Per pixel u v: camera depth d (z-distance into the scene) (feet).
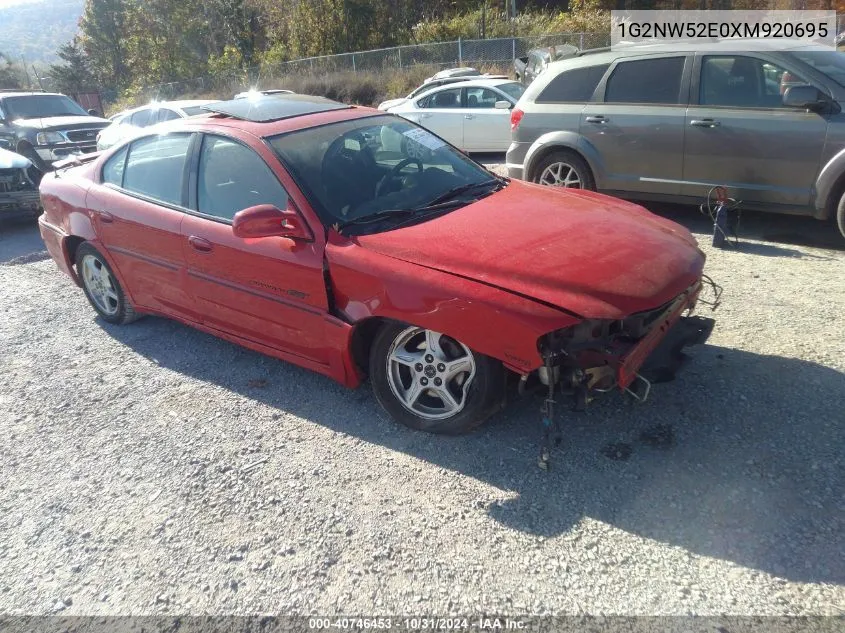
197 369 14.78
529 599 8.05
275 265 12.28
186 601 8.50
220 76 105.09
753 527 8.83
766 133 19.38
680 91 20.97
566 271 10.11
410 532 9.29
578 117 22.91
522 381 10.08
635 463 10.32
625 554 8.59
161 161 14.90
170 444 11.94
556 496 9.74
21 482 11.24
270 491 10.41
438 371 11.03
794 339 13.70
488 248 10.78
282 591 8.50
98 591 8.79
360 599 8.27
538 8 126.21
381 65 84.43
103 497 10.65
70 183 17.15
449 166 14.38
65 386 14.47
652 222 12.60
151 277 15.21
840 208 18.72
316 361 12.53
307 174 12.44
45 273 22.90
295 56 109.81
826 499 9.20
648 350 10.32
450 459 10.82
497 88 38.37
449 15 115.75
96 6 180.04
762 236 20.86
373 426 11.96
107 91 159.53
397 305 10.69
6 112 41.22
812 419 10.96
